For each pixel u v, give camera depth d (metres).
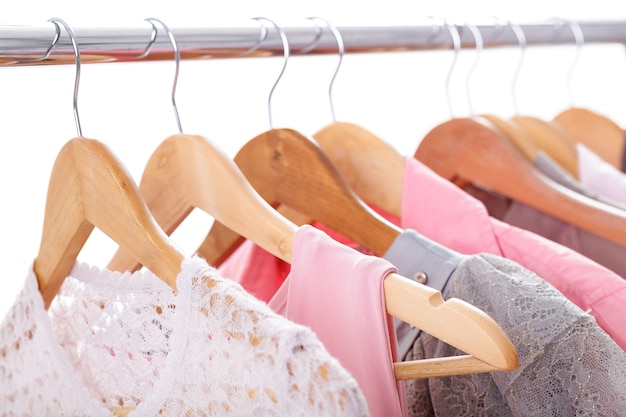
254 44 0.87
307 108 1.54
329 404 0.54
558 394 0.74
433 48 1.03
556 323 0.74
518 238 0.90
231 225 0.79
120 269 0.88
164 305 0.72
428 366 0.66
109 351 0.78
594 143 1.23
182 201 0.83
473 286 0.79
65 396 0.80
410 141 1.65
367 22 0.97
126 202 0.72
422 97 1.65
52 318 0.84
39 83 1.32
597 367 0.72
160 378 0.71
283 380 0.57
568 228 1.06
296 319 0.73
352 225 0.88
